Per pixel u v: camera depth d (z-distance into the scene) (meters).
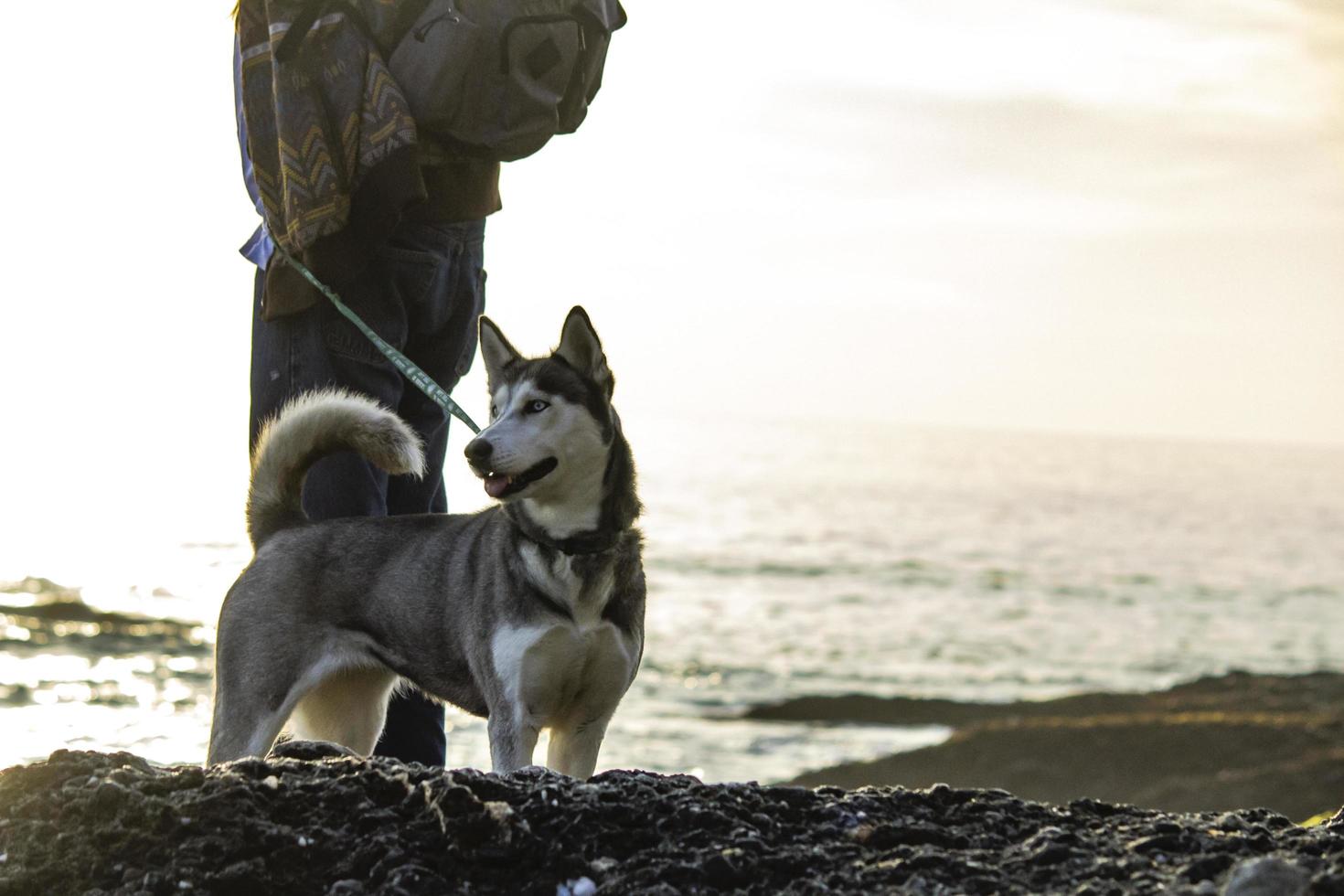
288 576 5.54
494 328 5.46
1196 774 15.35
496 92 5.27
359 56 5.12
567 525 5.10
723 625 43.78
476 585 5.24
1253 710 21.28
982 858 3.27
